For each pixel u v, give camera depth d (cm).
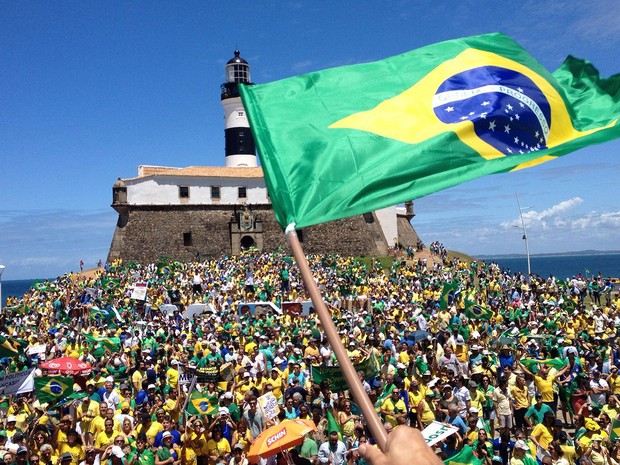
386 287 5009
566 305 3741
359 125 603
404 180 563
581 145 638
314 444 1492
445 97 662
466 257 8688
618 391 1916
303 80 666
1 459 1315
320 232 8581
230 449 1523
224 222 8600
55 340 2798
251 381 1984
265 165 556
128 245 8100
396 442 232
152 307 4112
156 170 8850
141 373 2055
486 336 2669
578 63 772
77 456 1408
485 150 617
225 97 9506
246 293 4619
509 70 714
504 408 1803
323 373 1803
